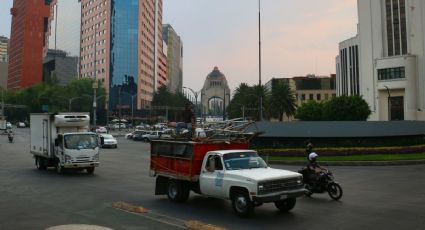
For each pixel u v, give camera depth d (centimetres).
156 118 13762
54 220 1103
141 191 1650
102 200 1432
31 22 17825
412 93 7475
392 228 1003
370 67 8350
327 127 3247
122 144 5738
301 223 1070
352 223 1063
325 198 1465
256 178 1120
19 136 7800
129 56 14138
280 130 3284
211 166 1255
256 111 8794
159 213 1209
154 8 16962
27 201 1406
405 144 3322
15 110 13838
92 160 2283
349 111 6988
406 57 7531
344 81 12238
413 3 7706
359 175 2095
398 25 7962
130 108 14012
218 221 1098
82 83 11581
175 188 1405
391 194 1523
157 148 1489
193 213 1209
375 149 2988
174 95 14012
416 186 1717
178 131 1595
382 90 7925
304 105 8506
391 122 3322
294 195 1164
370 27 8369
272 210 1249
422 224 1044
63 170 2288
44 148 2422
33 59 17775
